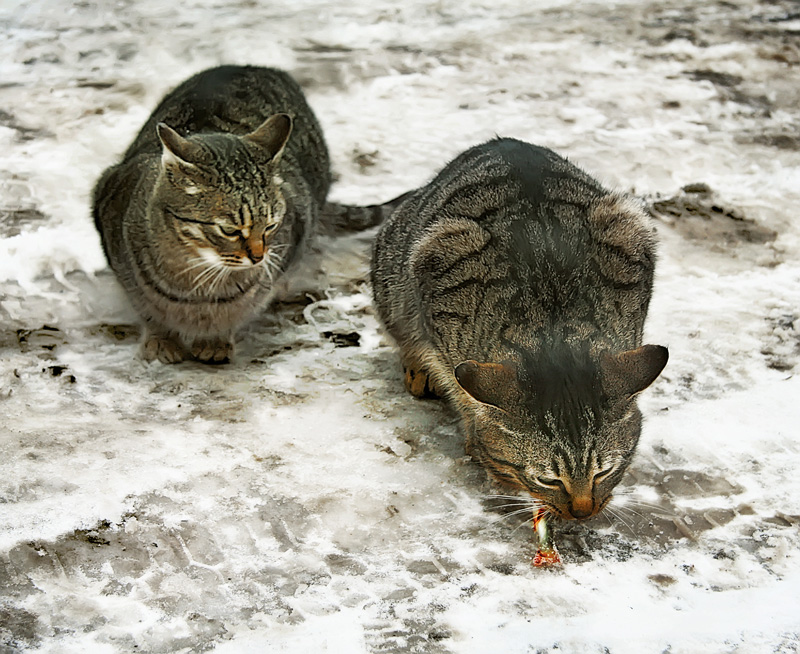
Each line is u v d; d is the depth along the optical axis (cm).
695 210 226
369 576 175
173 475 183
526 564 176
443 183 194
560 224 184
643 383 175
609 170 234
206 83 211
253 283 198
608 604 173
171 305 197
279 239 199
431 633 170
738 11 321
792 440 188
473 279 183
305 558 176
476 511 181
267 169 193
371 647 169
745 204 228
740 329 203
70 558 175
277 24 302
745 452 187
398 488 183
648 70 272
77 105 249
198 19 305
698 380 196
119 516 178
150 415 191
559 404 174
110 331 203
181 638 169
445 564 176
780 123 251
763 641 170
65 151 236
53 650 168
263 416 191
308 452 186
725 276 213
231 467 184
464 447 188
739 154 240
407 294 192
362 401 194
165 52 275
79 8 310
